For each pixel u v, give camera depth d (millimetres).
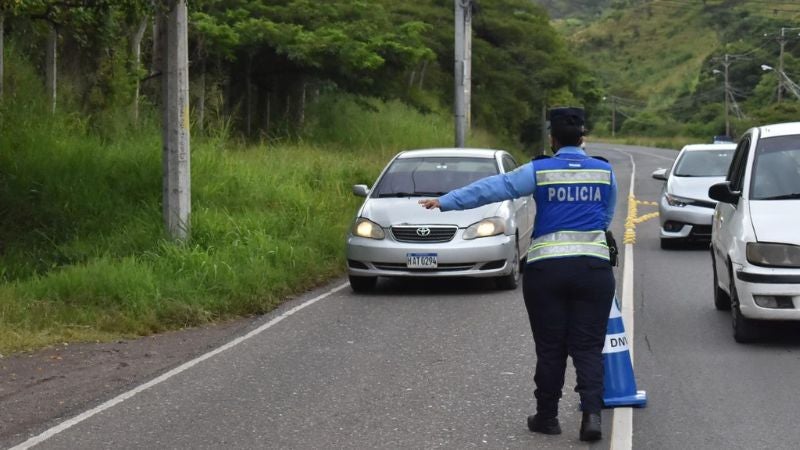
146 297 12281
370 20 35156
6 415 8125
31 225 15836
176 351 10633
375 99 40875
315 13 32719
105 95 22844
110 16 21047
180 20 15023
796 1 150750
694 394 8438
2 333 11000
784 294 9883
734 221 10820
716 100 120812
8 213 15922
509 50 60125
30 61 22438
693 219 18250
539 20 63688
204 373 9492
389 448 7062
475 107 56094
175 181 15094
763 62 112500
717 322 11648
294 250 15266
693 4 191500
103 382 9250
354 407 8164
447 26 53469
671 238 18688
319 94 38594
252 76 33219
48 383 9234
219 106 29656
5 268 13836
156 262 13742
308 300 13617
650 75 175250
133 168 17688
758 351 10055
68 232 15531
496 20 59000
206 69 30266
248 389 8820
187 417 7945
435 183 14914
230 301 12766
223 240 15133
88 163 17531
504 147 54531
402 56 33938
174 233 15023
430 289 14422
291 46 30297
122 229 15383
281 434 7438
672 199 18578
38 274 14086
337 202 20516
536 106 62344
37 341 10922
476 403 8234
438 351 10250
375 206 14305
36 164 17016
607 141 131625
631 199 32062
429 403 8258
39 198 16312
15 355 10438
